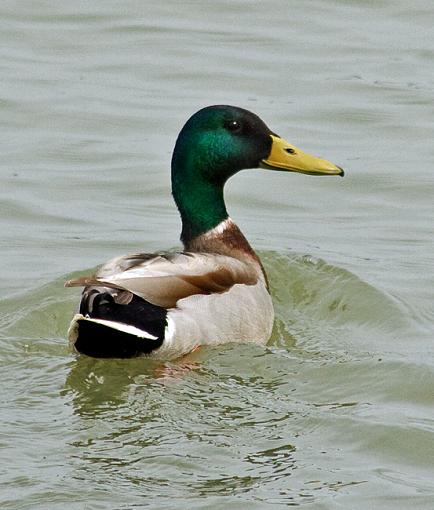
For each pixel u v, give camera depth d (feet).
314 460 36.27
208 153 47.67
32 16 83.46
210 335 42.73
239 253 48.03
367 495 34.47
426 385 41.52
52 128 68.44
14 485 33.94
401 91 73.56
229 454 36.32
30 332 45.42
